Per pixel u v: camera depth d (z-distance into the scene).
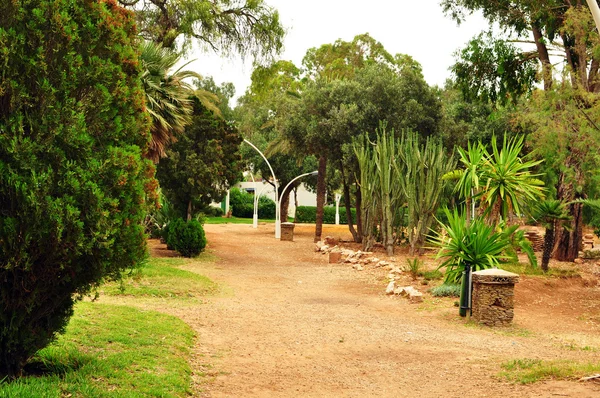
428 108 33.81
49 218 6.34
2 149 6.36
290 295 18.38
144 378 7.47
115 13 7.54
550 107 21.23
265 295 18.11
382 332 12.58
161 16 30.75
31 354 7.22
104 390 6.70
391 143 27.22
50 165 6.48
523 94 30.72
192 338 10.77
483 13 28.02
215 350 10.16
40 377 6.95
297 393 7.97
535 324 14.24
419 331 12.89
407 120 33.19
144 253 7.40
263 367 9.25
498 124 34.78
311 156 54.81
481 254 16.75
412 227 26.58
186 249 25.45
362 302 17.19
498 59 27.95
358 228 33.50
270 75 33.69
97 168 6.76
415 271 20.23
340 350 10.73
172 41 30.08
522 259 26.14
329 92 35.09
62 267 6.50
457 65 29.11
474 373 9.05
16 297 6.69
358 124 32.72
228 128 28.81
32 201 6.26
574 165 22.73
